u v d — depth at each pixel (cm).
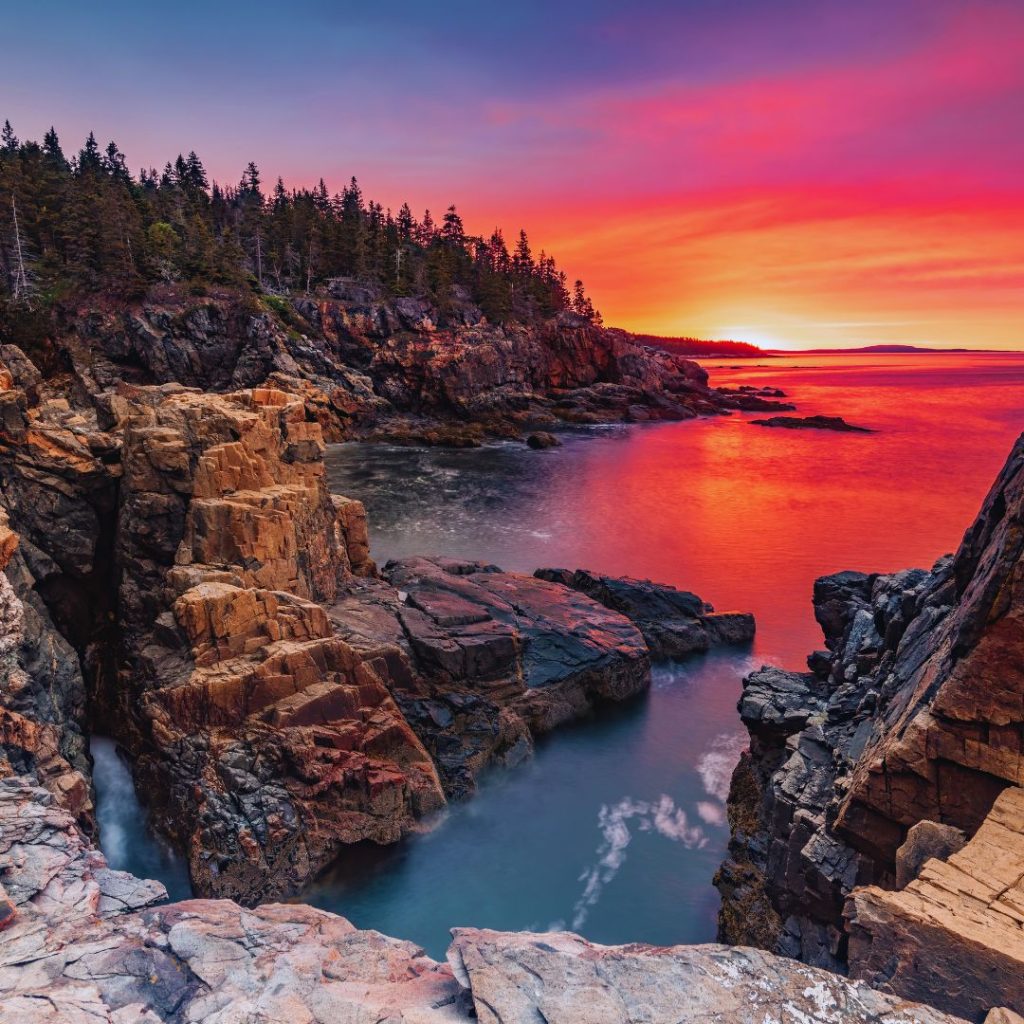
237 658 2506
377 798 2398
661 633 3966
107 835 2441
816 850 1688
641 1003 729
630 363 15062
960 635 1402
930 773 1440
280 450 3338
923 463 9912
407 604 3531
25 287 10169
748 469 9469
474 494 7900
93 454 3078
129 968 826
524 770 2933
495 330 13250
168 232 12562
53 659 2609
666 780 2877
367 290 13162
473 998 733
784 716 2417
